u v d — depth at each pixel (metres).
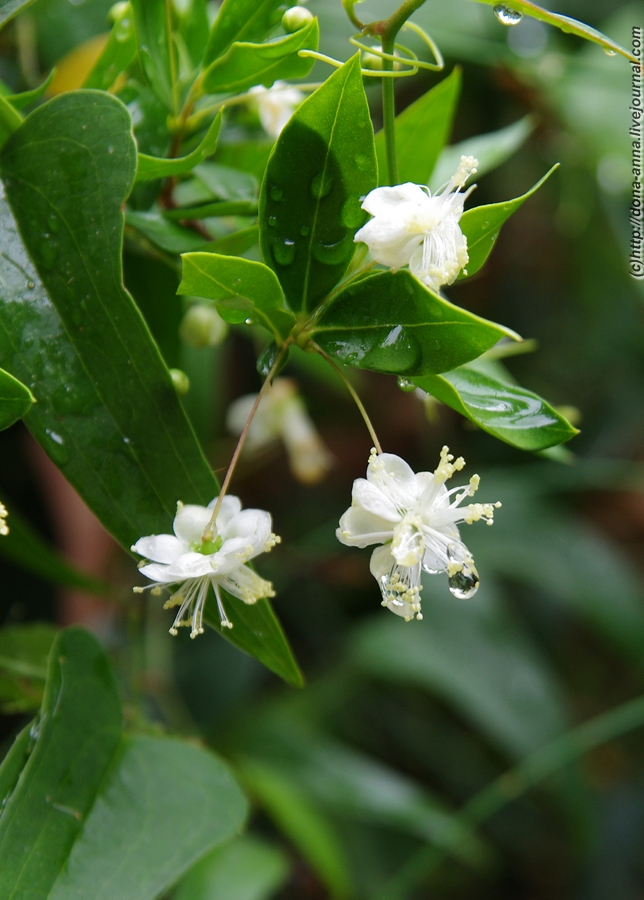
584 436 0.74
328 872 0.46
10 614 0.49
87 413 0.30
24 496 0.52
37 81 0.40
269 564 0.57
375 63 0.33
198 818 0.32
